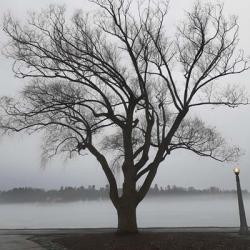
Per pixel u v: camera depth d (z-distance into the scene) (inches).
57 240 898.7
